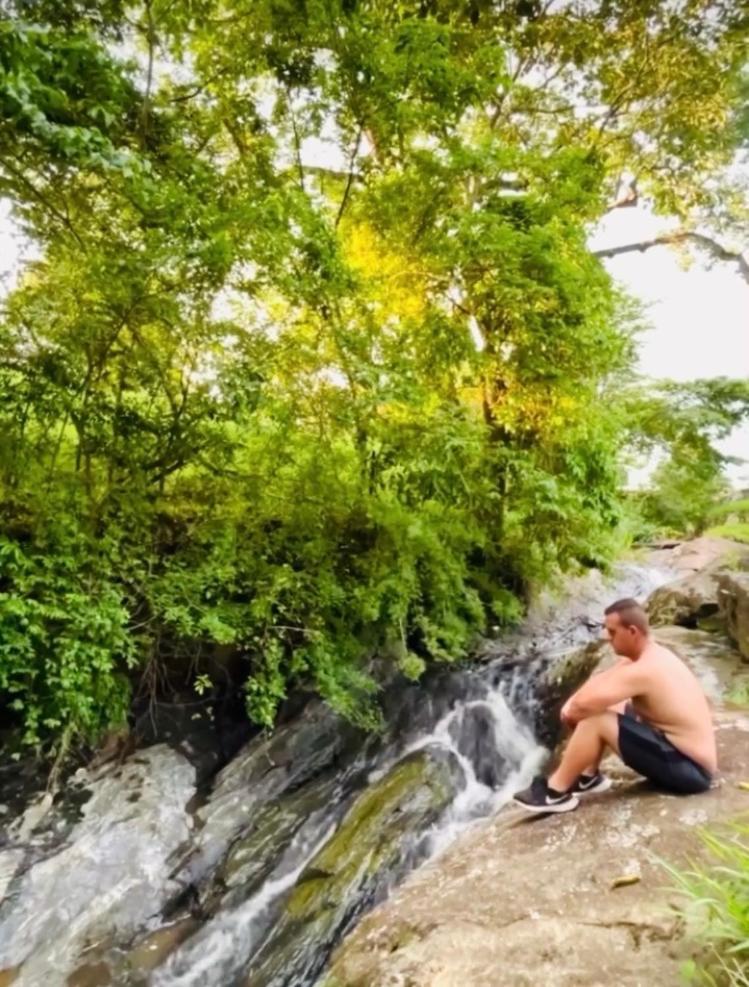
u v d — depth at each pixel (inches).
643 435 274.5
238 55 208.4
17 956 148.0
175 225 157.0
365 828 177.5
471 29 284.2
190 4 191.8
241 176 200.2
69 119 139.1
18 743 184.9
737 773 127.0
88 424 186.5
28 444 179.8
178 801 194.5
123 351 183.2
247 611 192.1
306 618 204.2
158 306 168.2
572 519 247.9
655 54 316.5
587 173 255.1
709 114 324.2
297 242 180.7
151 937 158.4
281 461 212.2
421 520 220.1
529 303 225.9
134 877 170.4
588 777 125.4
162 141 183.8
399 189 228.1
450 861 115.6
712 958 78.7
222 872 175.3
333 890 159.9
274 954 149.7
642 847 104.7
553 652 270.5
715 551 406.9
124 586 182.2
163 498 202.8
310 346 196.2
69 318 171.6
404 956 89.1
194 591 186.2
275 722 225.0
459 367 236.7
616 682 120.6
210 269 166.1
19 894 159.0
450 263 223.9
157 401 196.1
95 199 167.3
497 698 244.2
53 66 134.6
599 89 335.6
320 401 205.8
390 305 229.6
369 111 218.8
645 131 344.2
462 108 229.5
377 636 231.3
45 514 169.6
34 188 152.5
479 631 273.9
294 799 200.7
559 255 224.4
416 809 183.9
